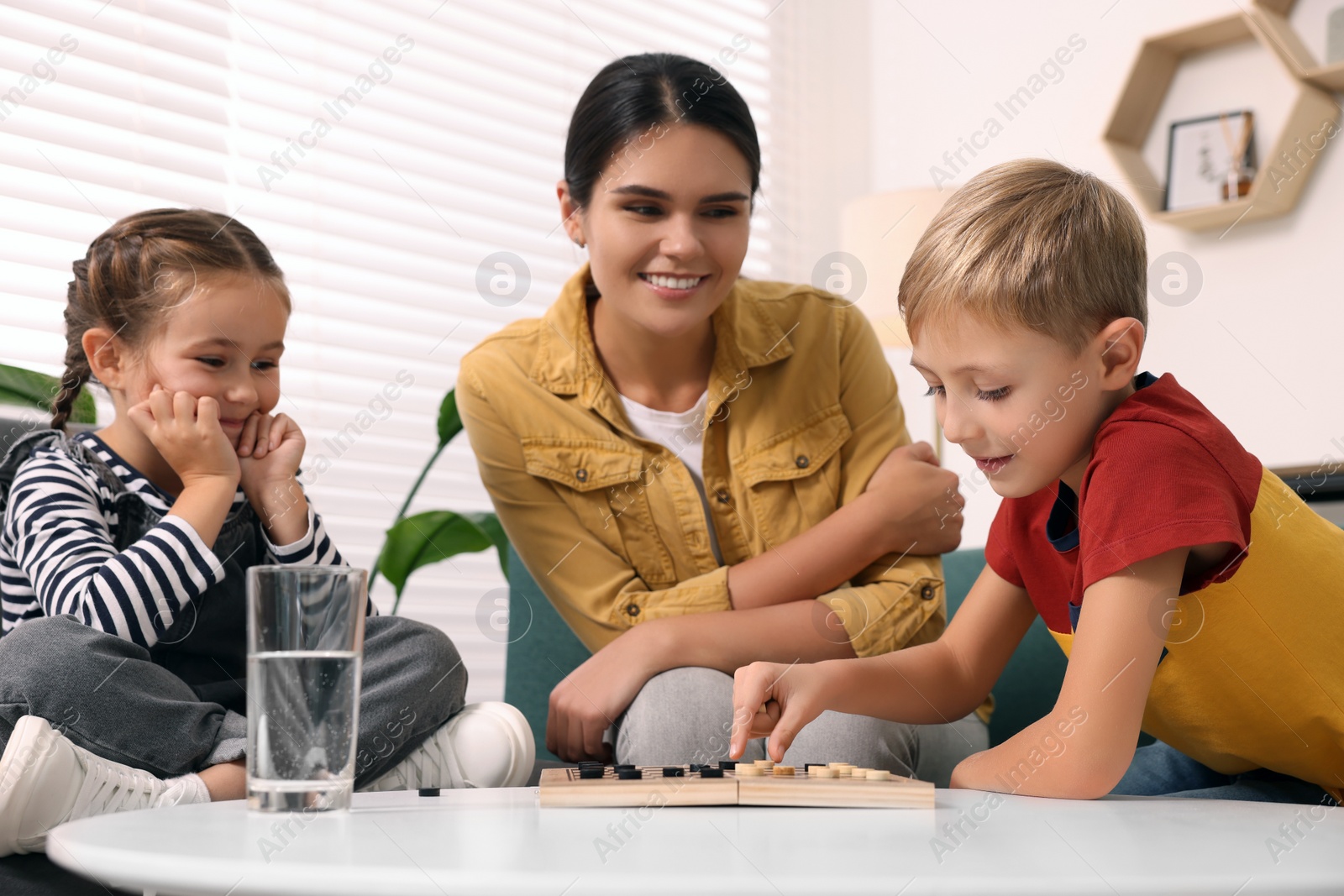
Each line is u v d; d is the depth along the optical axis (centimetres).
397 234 231
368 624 94
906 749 100
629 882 39
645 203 113
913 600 114
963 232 77
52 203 180
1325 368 237
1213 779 106
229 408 109
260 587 56
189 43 200
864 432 131
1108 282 77
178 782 78
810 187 324
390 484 228
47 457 106
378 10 231
